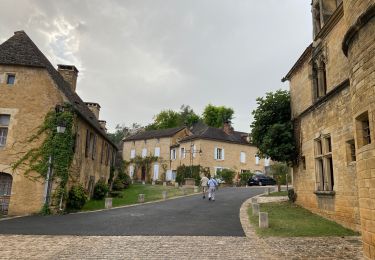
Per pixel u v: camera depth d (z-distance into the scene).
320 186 13.95
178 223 12.50
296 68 16.89
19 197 15.90
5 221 13.25
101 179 24.97
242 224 12.19
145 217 14.07
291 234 10.23
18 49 18.02
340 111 11.91
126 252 8.14
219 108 68.00
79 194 17.00
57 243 9.11
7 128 17.02
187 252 8.13
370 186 6.23
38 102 17.02
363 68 6.64
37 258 7.59
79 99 24.45
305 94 15.64
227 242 9.23
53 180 16.11
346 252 8.02
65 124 16.55
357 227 10.61
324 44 13.39
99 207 18.38
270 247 8.59
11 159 16.33
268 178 38.59
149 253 8.04
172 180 46.06
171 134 48.69
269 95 18.55
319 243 9.02
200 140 42.44
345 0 7.79
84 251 8.23
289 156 16.84
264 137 17.70
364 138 6.89
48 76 17.39
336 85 12.22
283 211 14.95
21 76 17.34
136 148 53.03
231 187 36.19
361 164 6.66
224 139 44.28
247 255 7.83
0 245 8.84
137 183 43.12
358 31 6.88
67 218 14.07
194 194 26.77
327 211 12.95
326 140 13.44
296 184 17.09
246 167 45.66
